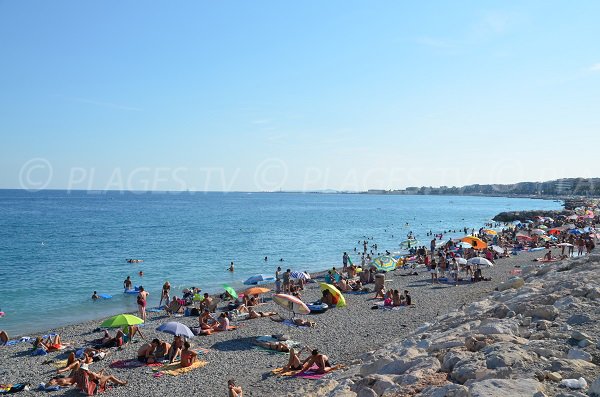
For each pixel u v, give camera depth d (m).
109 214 131.12
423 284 35.16
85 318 29.28
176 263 50.78
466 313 18.59
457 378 8.95
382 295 30.39
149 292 36.84
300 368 16.56
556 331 11.26
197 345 20.70
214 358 18.78
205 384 16.02
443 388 7.77
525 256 48.00
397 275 39.78
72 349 21.02
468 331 13.24
